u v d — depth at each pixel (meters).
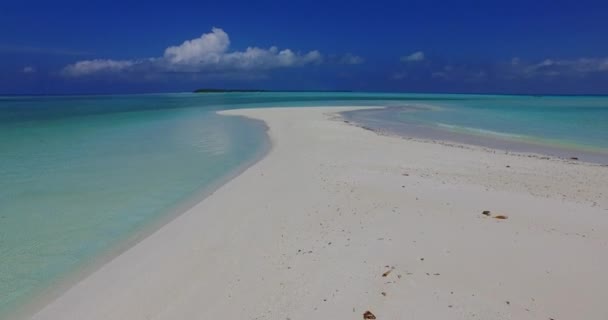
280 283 5.70
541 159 14.48
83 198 9.62
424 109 48.09
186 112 39.22
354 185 10.27
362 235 7.18
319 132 21.28
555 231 7.38
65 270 6.25
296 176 11.23
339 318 4.91
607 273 5.84
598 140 20.14
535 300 5.23
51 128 24.05
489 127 26.47
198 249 6.80
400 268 5.99
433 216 8.10
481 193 9.78
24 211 8.72
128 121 29.08
